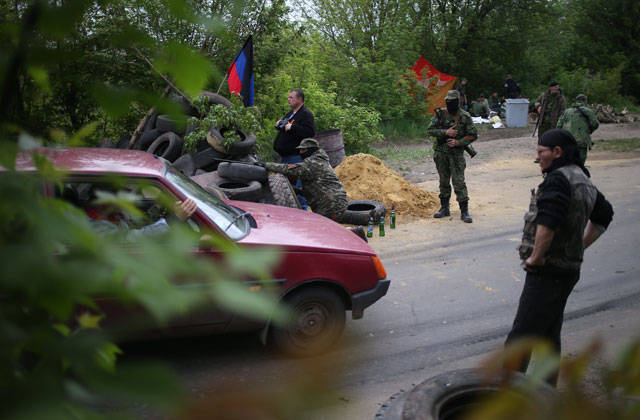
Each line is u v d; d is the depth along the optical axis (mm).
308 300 3836
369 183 8641
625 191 9508
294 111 7664
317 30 18891
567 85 27672
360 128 14008
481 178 11383
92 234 365
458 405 2176
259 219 4273
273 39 10906
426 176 11492
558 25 28719
